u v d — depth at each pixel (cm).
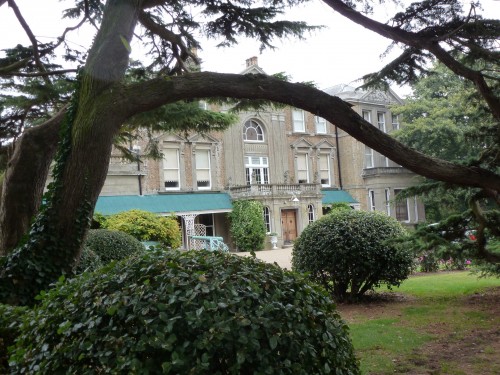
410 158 691
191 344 256
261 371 258
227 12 779
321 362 285
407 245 848
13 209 776
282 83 674
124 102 653
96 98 656
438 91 2969
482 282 1119
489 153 792
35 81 895
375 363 535
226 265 310
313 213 2928
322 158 3306
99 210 2228
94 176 672
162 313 259
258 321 261
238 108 890
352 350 327
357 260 896
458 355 557
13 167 775
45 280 664
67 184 670
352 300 938
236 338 256
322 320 298
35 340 299
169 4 793
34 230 673
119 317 270
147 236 1809
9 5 799
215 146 2762
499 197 741
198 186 2705
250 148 2928
